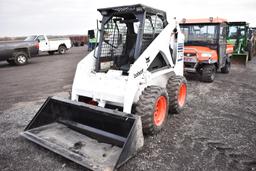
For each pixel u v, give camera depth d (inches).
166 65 181.8
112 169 101.1
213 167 115.3
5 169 113.5
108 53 171.9
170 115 186.2
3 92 273.7
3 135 150.8
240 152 129.7
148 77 149.5
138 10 147.6
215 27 310.3
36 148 133.0
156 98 138.3
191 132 154.5
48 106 152.1
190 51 304.0
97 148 122.5
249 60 577.0
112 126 127.0
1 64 566.3
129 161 119.6
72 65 501.0
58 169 113.3
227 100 230.5
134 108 146.1
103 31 164.7
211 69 306.3
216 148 133.9
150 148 132.6
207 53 297.1
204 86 293.1
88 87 149.2
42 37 727.1
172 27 181.6
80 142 129.1
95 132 133.4
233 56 483.2
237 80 331.3
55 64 526.0
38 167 115.0
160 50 163.0
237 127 163.8
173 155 125.7
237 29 473.4
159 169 113.3
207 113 191.9
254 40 658.2
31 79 353.7
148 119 134.3
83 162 107.3
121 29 172.6
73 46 1258.6
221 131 156.9
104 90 141.6
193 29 326.6
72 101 140.9
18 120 178.9
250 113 192.7
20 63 525.7
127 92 132.0
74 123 144.9
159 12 168.1
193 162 119.5
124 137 123.0
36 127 146.5
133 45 170.4
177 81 178.7
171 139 143.9
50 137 134.0
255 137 148.3
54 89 283.6
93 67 163.6
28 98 244.7
